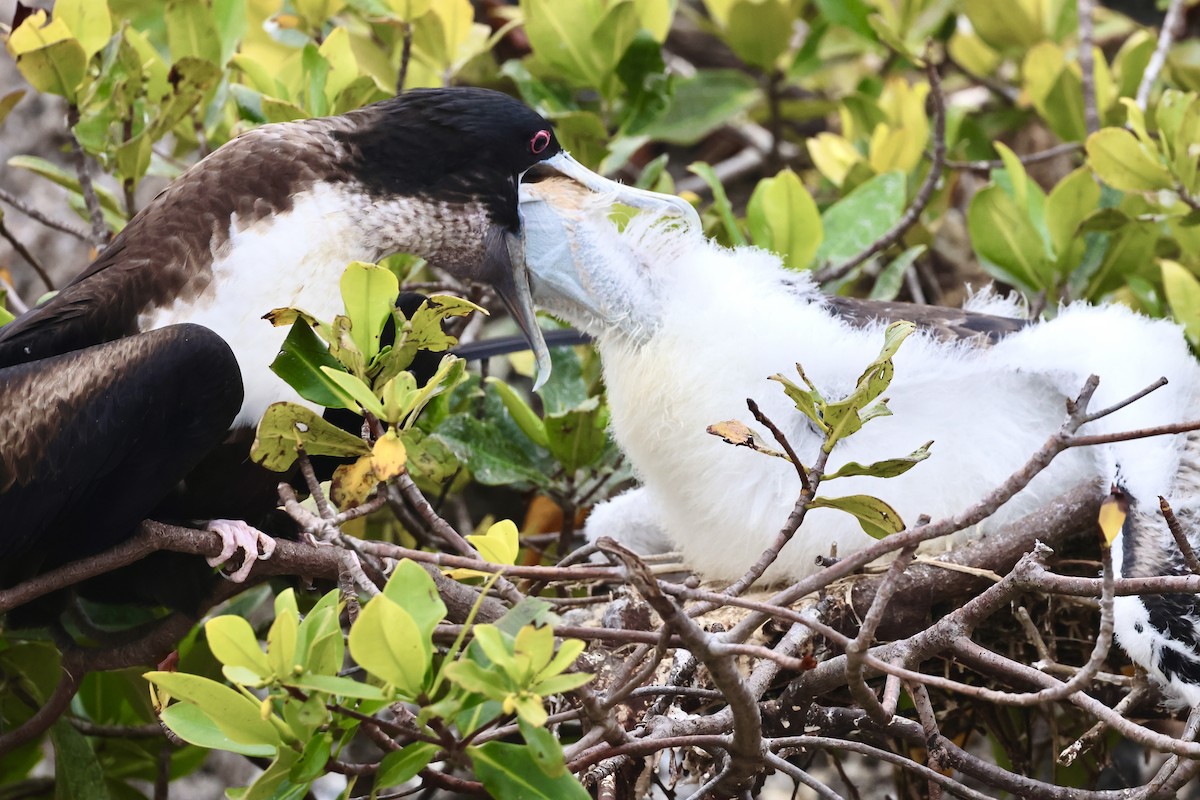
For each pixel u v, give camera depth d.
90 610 7.76
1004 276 9.64
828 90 14.00
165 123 8.56
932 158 10.15
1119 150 8.76
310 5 9.76
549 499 10.13
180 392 6.62
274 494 7.72
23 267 11.92
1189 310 8.77
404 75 9.39
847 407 5.52
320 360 5.75
